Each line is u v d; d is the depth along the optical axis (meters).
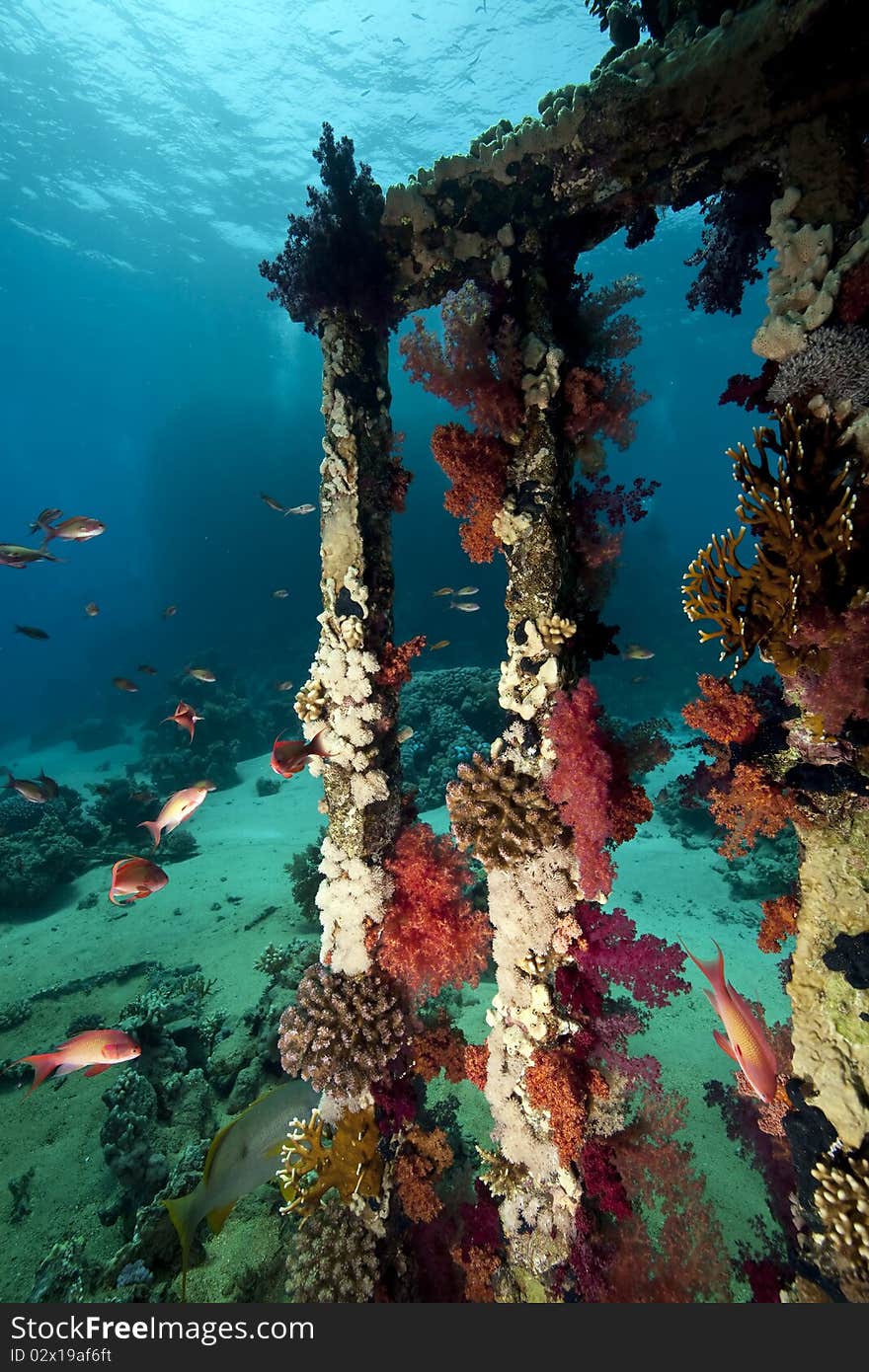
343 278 3.42
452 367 3.46
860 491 2.36
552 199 3.19
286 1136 3.28
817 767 2.49
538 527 3.20
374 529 3.68
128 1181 4.45
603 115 2.81
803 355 2.49
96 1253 4.09
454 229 3.36
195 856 11.42
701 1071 5.12
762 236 3.59
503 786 3.19
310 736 3.69
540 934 3.15
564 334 3.43
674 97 2.71
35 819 12.55
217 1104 5.36
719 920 8.17
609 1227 3.03
